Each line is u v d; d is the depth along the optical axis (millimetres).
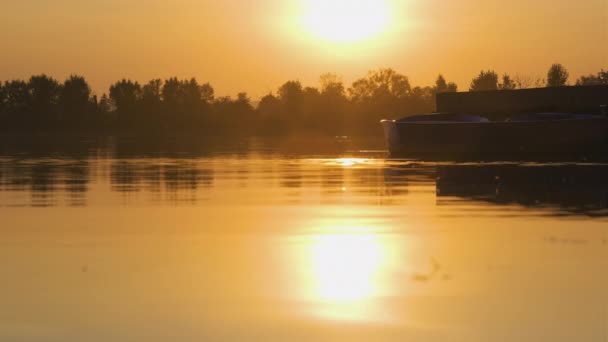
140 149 74188
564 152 57219
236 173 41812
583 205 26984
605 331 12523
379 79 156125
